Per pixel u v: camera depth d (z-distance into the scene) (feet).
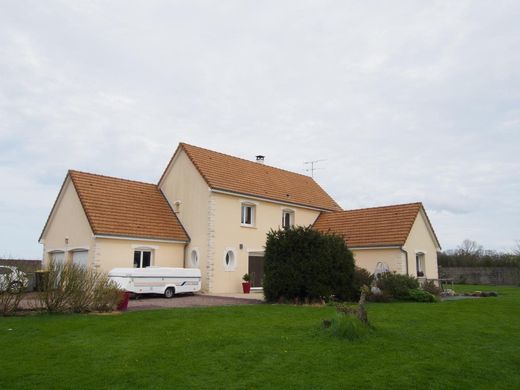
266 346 32.14
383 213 95.71
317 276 61.46
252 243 91.45
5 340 33.88
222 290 84.12
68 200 81.76
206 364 28.07
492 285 129.49
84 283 48.60
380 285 67.67
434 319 45.24
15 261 47.52
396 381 25.72
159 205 89.15
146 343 33.01
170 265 83.30
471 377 27.02
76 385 24.27
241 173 97.86
